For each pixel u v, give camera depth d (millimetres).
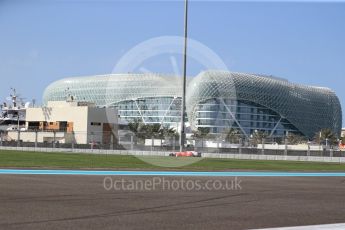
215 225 9250
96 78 139625
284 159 52812
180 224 9289
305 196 14898
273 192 15844
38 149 60812
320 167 35094
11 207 10891
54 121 94062
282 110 147500
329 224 9609
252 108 136875
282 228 9023
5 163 27719
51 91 155250
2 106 132250
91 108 91125
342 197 14859
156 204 12016
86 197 13094
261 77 146000
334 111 180625
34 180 17859
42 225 8805
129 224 9133
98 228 8641
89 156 41844
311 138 166875
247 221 9812
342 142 123312
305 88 171750
